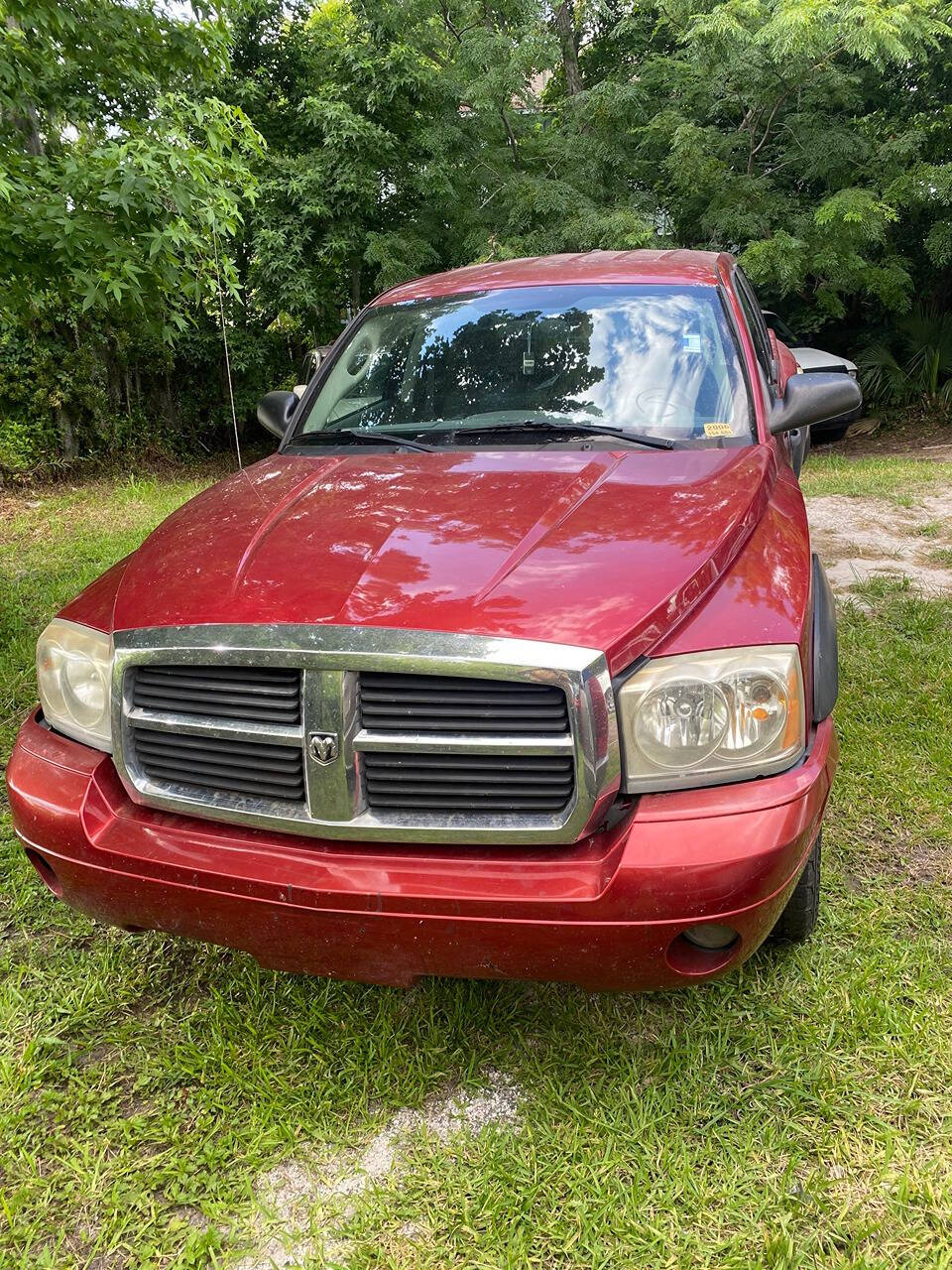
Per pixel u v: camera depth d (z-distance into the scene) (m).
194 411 12.97
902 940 2.49
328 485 2.62
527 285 3.45
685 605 1.93
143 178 4.04
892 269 11.63
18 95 4.31
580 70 14.66
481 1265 1.72
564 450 2.73
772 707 1.87
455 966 1.87
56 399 10.70
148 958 2.61
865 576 5.51
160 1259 1.78
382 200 12.26
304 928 1.90
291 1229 1.82
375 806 1.91
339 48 12.28
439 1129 2.04
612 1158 1.92
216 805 2.00
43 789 2.13
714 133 11.17
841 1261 1.69
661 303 3.23
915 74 11.95
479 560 2.04
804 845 1.87
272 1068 2.21
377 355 3.41
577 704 1.76
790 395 2.93
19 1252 1.79
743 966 2.42
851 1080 2.06
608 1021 2.30
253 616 1.96
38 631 5.12
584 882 1.79
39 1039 2.27
